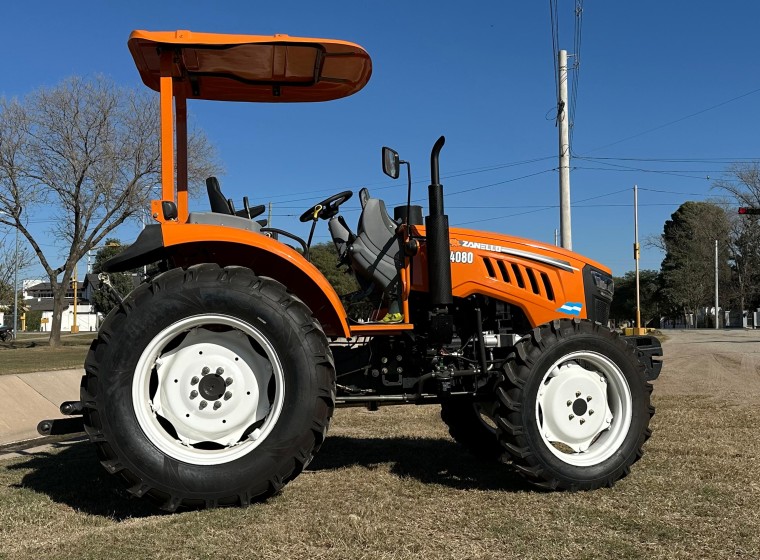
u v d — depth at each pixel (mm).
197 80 4453
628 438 3863
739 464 4250
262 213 4469
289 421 3416
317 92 4711
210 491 3324
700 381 9883
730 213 58781
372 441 5402
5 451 5250
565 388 3850
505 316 4410
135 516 3381
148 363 3393
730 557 2707
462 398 4105
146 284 3484
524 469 3695
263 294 3473
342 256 4473
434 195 3967
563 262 4430
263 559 2721
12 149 24109
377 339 4188
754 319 49938
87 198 25172
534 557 2721
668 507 3359
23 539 3021
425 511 3352
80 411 3691
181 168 4434
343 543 2889
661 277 64438
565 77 16172
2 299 37156
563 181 16219
